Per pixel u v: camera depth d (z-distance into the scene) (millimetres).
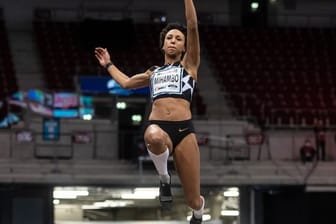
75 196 40594
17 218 38875
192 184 11297
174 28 11805
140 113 45688
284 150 48438
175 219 41844
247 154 46344
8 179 38750
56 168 41969
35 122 45281
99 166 42531
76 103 46188
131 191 41375
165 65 11695
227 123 47250
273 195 41094
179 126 11172
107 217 41125
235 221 41344
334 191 41125
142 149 42406
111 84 46094
